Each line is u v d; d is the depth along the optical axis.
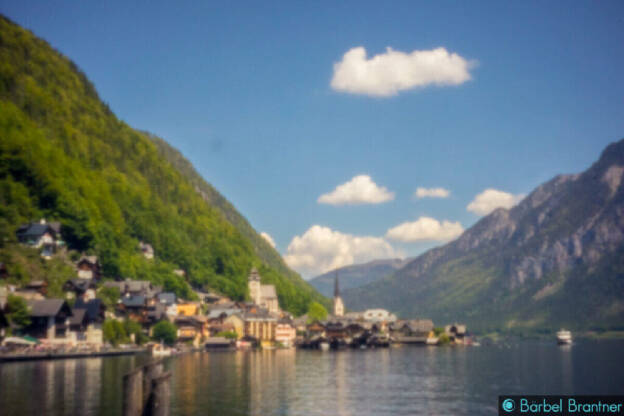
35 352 122.38
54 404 64.44
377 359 170.62
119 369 101.31
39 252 177.25
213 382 96.06
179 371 116.50
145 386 39.34
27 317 135.75
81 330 153.12
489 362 155.38
